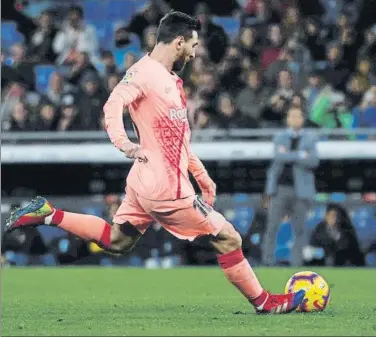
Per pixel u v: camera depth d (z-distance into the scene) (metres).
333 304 28.00
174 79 22.67
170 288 36.44
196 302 29.16
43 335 19.53
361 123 55.69
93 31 66.25
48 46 65.06
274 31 61.41
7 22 67.81
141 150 21.59
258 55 60.72
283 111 55.72
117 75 57.16
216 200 53.91
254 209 53.75
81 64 58.28
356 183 53.69
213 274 43.72
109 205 52.72
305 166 48.12
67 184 54.78
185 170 22.75
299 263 48.72
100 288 36.59
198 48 60.94
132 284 38.50
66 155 53.94
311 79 58.75
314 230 51.12
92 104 55.94
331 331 19.98
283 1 63.69
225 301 29.56
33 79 62.34
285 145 47.97
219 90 57.16
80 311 25.97
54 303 29.22
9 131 55.72
